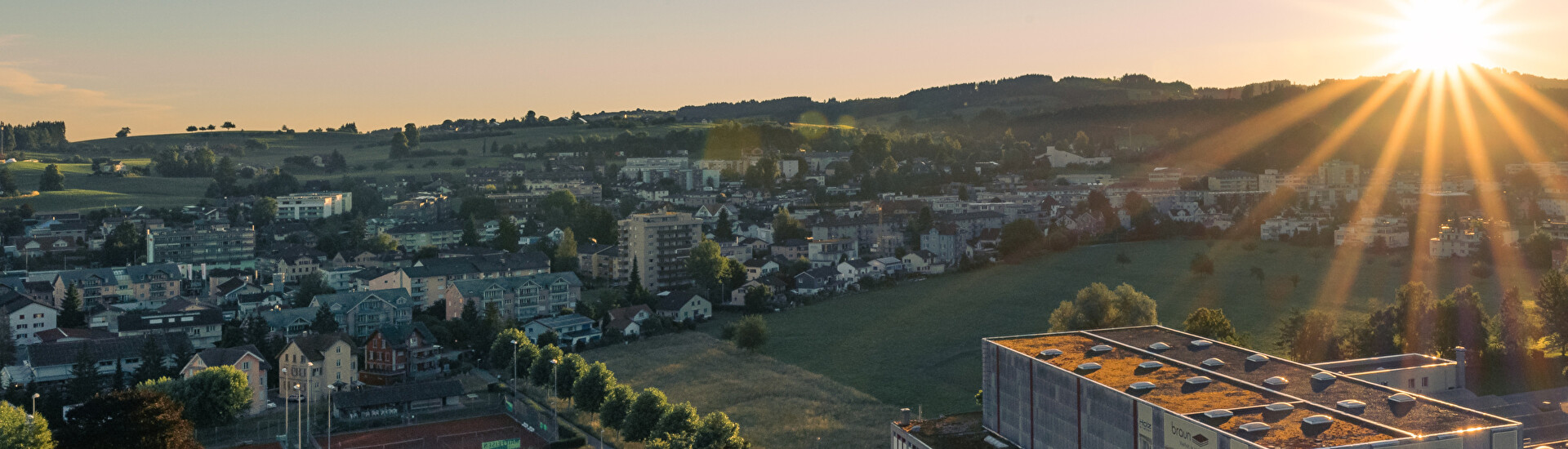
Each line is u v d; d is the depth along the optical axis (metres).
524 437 165.75
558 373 186.50
